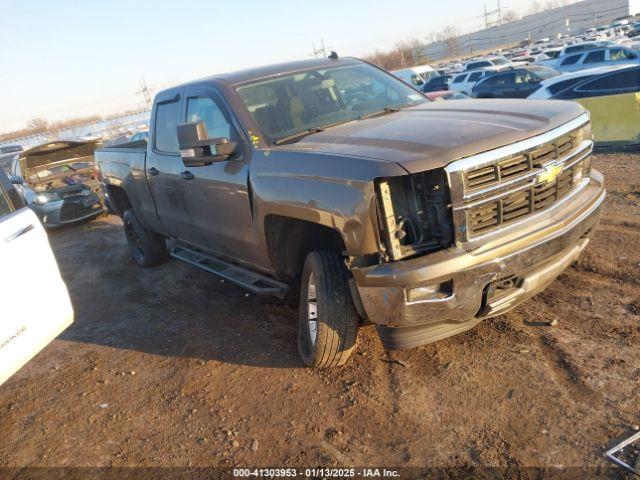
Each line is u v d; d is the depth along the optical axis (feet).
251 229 13.46
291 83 14.65
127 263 25.03
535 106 11.87
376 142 10.61
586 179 11.85
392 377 11.85
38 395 14.12
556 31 257.55
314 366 12.51
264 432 10.93
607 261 15.31
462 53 290.76
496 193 9.69
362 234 9.78
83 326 18.21
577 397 10.11
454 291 9.50
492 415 10.11
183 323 16.92
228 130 13.89
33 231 11.74
